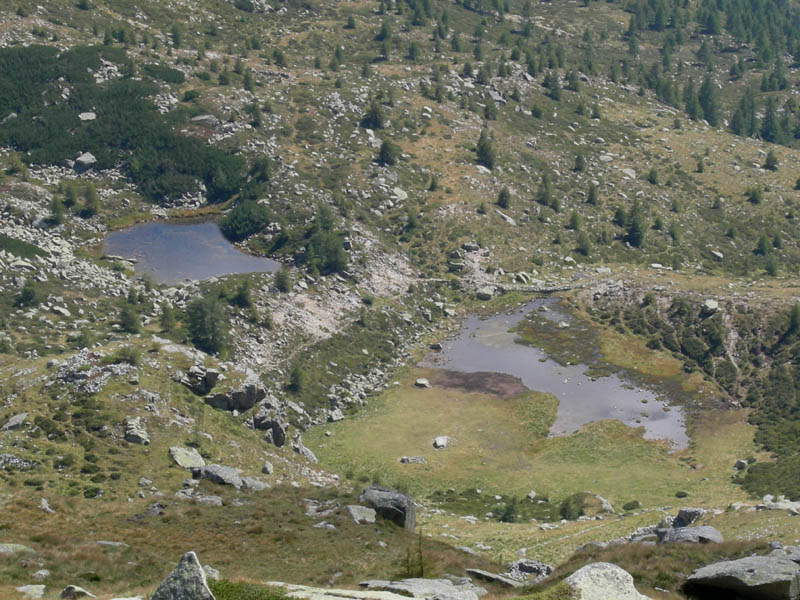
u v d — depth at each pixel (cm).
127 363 10662
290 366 14400
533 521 10244
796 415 13338
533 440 13100
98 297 15075
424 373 15375
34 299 14200
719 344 15738
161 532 6750
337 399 14038
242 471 9469
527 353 16088
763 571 4309
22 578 4862
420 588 4759
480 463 12281
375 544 6638
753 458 12131
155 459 9069
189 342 13862
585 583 3588
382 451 12531
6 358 11812
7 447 8656
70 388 10000
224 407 11025
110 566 5362
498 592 5459
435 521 10044
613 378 15088
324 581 5591
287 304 15938
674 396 14462
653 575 5250
